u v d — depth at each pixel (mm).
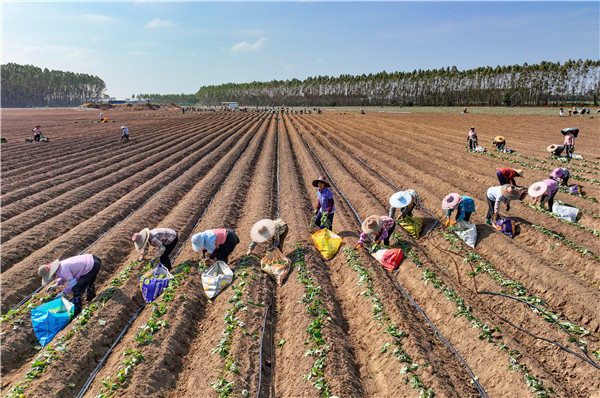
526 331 8227
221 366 7184
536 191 13586
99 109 111438
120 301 9164
